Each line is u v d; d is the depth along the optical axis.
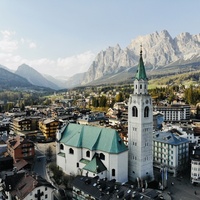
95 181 97.31
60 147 131.25
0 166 121.88
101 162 113.88
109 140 114.06
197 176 120.06
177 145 131.38
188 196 107.25
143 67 113.88
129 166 119.56
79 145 119.75
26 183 91.38
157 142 138.88
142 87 113.69
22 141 147.25
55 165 136.38
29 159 148.25
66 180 115.94
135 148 116.25
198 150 128.00
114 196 87.12
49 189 89.19
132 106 115.69
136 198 83.81
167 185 118.38
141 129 113.25
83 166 117.56
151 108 116.19
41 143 194.38
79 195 96.12
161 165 134.00
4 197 94.69
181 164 136.25
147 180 116.50
